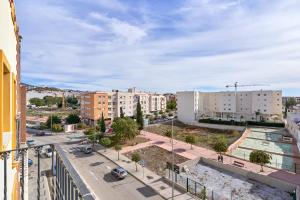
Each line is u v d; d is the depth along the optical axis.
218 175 18.77
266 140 32.62
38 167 3.57
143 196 15.06
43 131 43.41
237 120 46.78
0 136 3.05
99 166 21.69
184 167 20.03
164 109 77.88
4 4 3.68
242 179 17.83
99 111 50.28
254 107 50.53
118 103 54.34
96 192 15.66
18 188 6.45
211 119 48.41
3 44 3.57
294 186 15.19
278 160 23.33
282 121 44.28
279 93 47.97
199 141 32.19
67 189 2.65
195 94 52.69
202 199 14.12
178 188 16.05
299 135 28.72
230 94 54.31
